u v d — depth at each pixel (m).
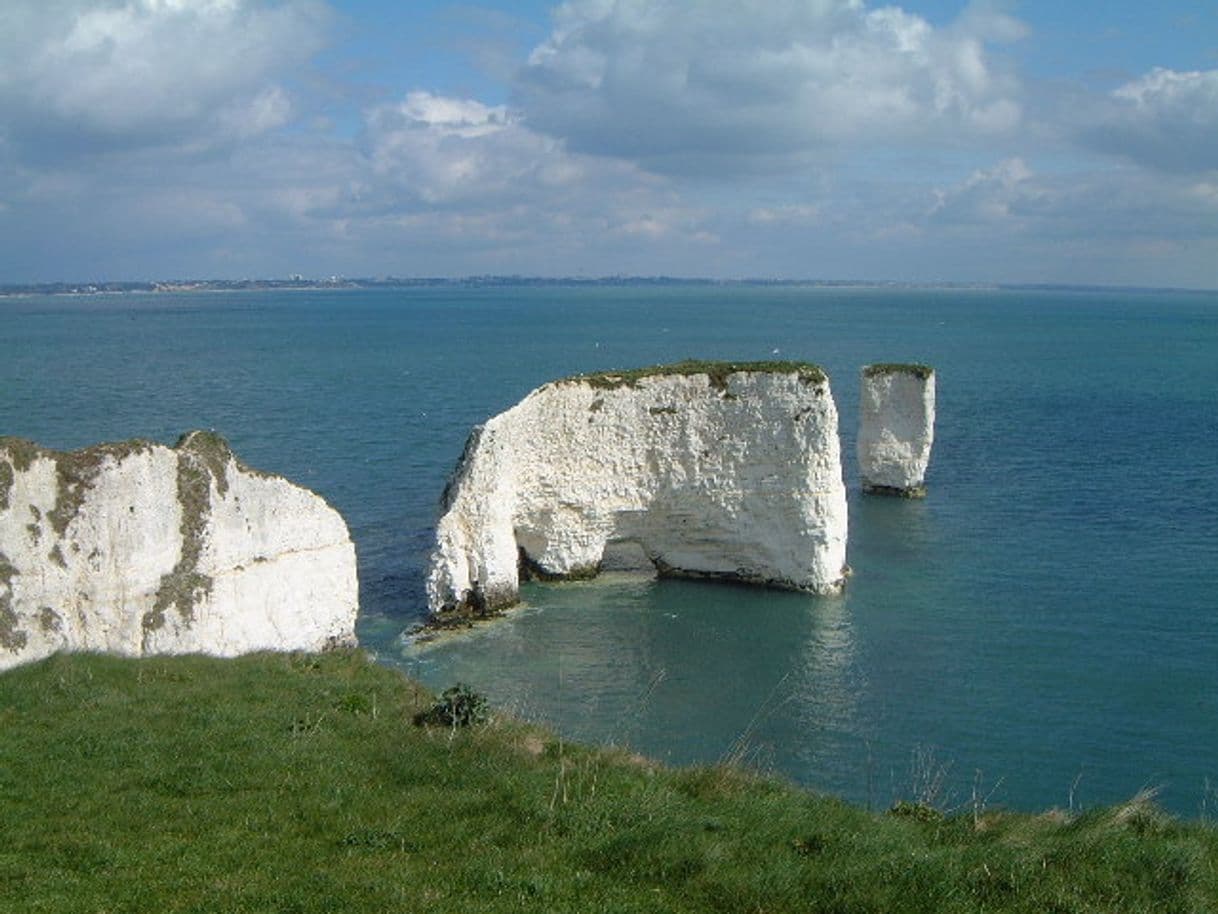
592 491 48.59
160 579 29.89
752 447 47.62
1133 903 14.08
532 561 49.34
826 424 46.41
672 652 39.44
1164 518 58.22
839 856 15.12
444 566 43.38
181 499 30.83
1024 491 66.12
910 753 30.23
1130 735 31.20
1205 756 29.78
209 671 26.62
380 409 97.81
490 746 19.81
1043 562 50.09
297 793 17.67
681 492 48.81
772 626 42.38
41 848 15.28
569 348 168.38
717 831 15.96
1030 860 15.05
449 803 17.11
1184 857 15.23
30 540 27.22
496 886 13.95
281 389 112.75
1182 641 39.09
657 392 48.44
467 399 105.88
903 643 39.81
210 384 116.19
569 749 20.34
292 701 23.86
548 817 16.25
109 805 16.98
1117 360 156.75
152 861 14.80
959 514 60.50
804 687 35.59
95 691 23.62
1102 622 41.41
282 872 14.52
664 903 13.72
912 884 14.16
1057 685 35.19
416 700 24.34
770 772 26.02
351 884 13.90
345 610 37.62
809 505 46.62
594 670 37.53
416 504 60.88
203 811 16.73
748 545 48.31
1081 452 78.56
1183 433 86.56
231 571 32.19
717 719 32.91
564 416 47.53
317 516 36.31
